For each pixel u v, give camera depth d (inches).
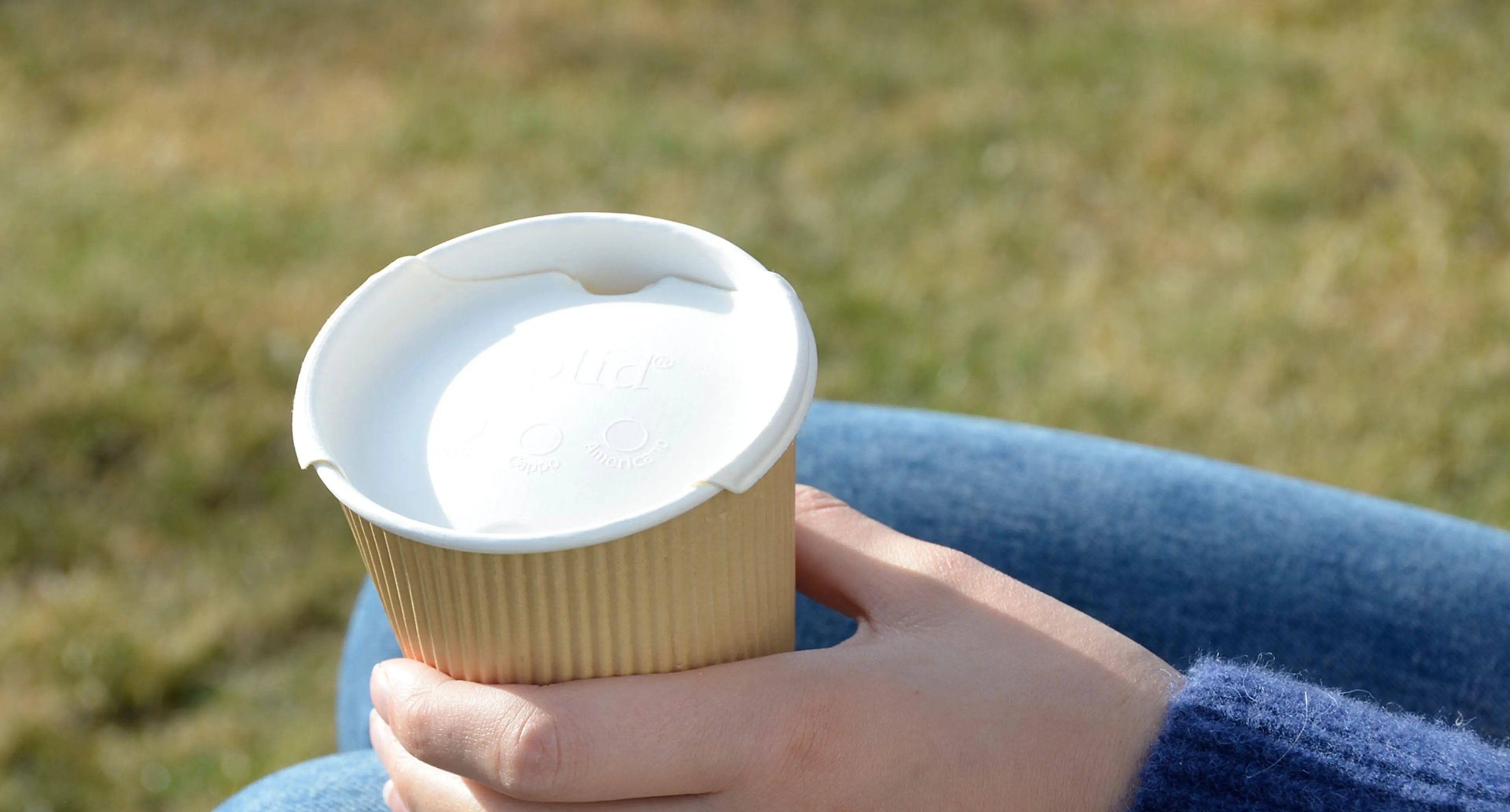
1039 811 26.0
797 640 39.3
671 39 152.0
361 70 149.1
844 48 147.9
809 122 134.6
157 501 91.7
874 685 26.1
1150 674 27.7
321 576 86.7
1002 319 105.6
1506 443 89.2
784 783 24.9
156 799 73.5
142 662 80.6
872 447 42.3
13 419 97.1
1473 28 137.6
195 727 77.9
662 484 22.4
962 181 123.5
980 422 43.8
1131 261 111.0
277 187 127.9
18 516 90.4
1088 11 151.1
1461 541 37.4
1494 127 120.9
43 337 105.7
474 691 23.8
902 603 28.6
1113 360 99.7
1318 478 87.5
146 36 156.2
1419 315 100.7
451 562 21.7
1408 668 35.3
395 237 119.5
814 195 122.8
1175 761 25.5
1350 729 25.7
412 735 24.2
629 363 24.8
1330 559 37.3
